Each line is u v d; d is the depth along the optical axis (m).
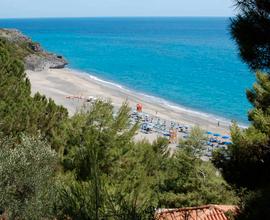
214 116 63.53
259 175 13.54
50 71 93.94
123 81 89.88
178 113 64.19
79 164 14.48
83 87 77.25
